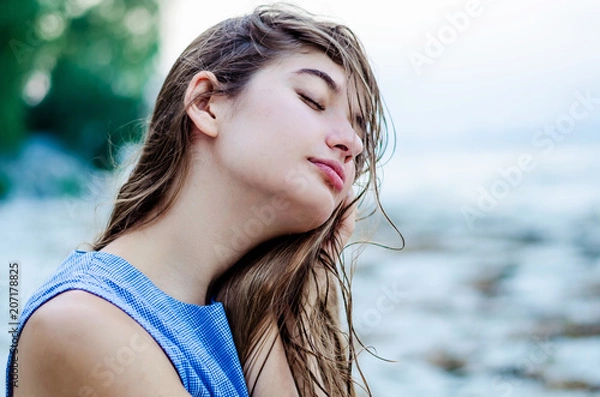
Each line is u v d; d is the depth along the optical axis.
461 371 2.91
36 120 11.03
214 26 1.17
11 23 9.70
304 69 1.07
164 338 0.95
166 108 1.11
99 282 0.94
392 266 4.84
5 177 9.56
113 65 11.62
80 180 10.23
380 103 1.24
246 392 1.07
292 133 1.02
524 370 2.85
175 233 1.05
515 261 4.83
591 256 4.87
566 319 3.50
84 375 0.88
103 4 11.48
